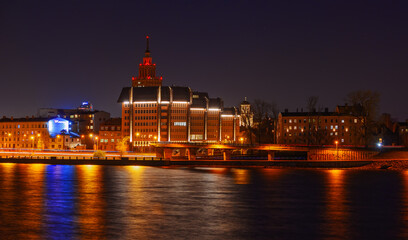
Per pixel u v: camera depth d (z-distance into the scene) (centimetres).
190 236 5925
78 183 11356
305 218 7138
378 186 11188
